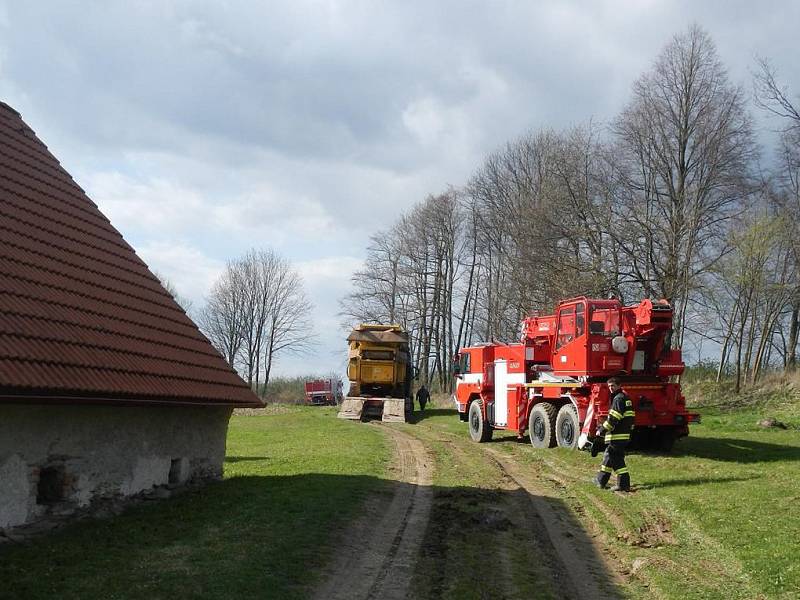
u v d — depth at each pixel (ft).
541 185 139.95
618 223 111.55
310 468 48.83
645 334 55.42
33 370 26.78
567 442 59.52
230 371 43.93
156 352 36.91
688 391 107.96
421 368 192.75
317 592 23.99
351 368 114.93
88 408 31.58
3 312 28.60
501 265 166.71
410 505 38.81
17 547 26.09
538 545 31.96
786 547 29.22
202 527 30.53
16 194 36.68
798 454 54.03
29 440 28.25
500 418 71.15
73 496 30.60
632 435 59.62
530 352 66.74
